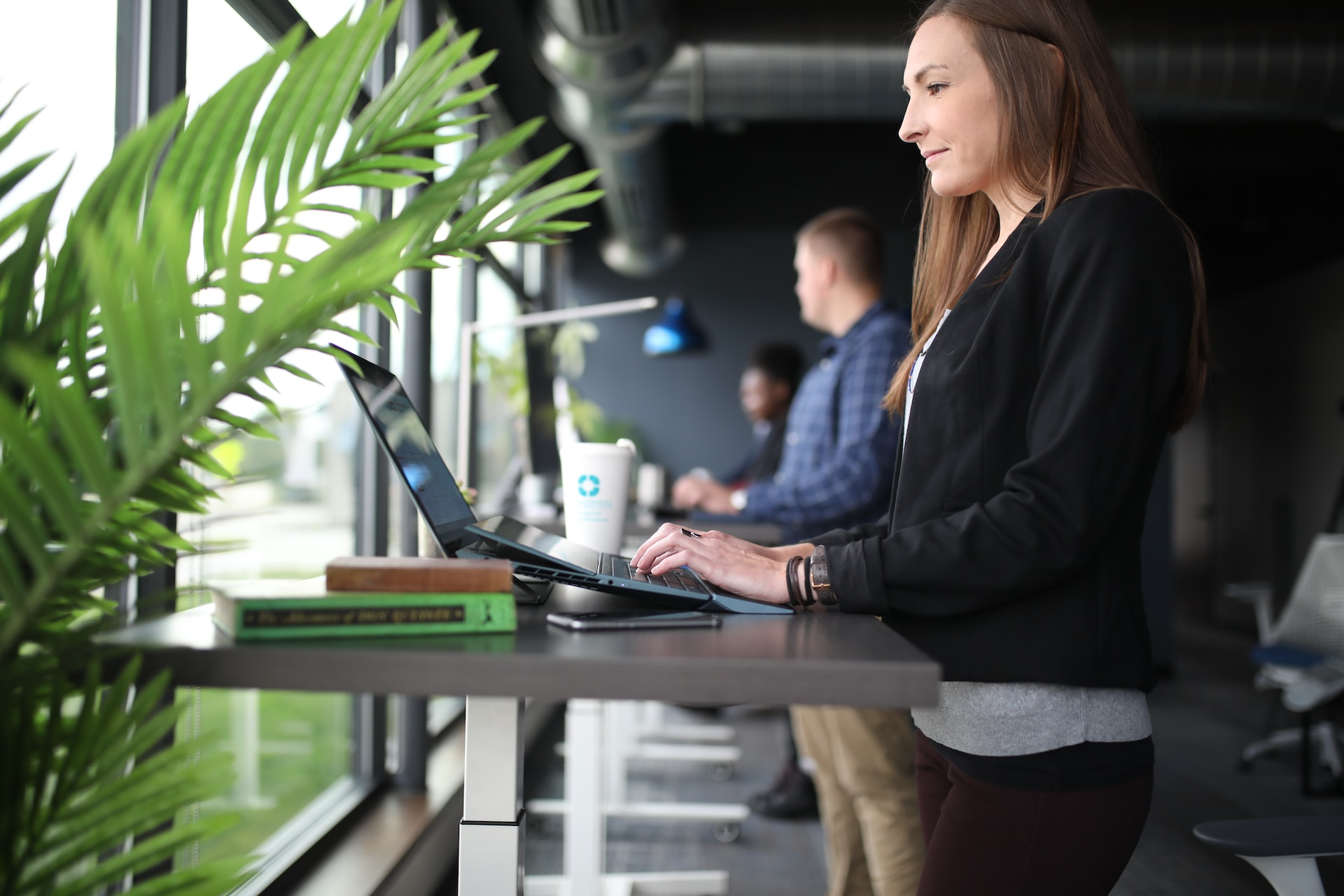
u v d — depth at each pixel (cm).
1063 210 85
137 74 137
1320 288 725
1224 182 685
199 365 52
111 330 48
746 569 85
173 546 67
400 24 265
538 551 80
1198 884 235
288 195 68
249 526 198
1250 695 478
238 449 191
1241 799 306
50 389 48
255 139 66
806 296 250
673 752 349
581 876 200
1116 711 83
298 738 225
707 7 412
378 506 253
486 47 382
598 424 642
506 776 85
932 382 91
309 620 64
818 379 244
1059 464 77
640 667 57
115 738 56
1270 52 398
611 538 135
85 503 61
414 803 245
